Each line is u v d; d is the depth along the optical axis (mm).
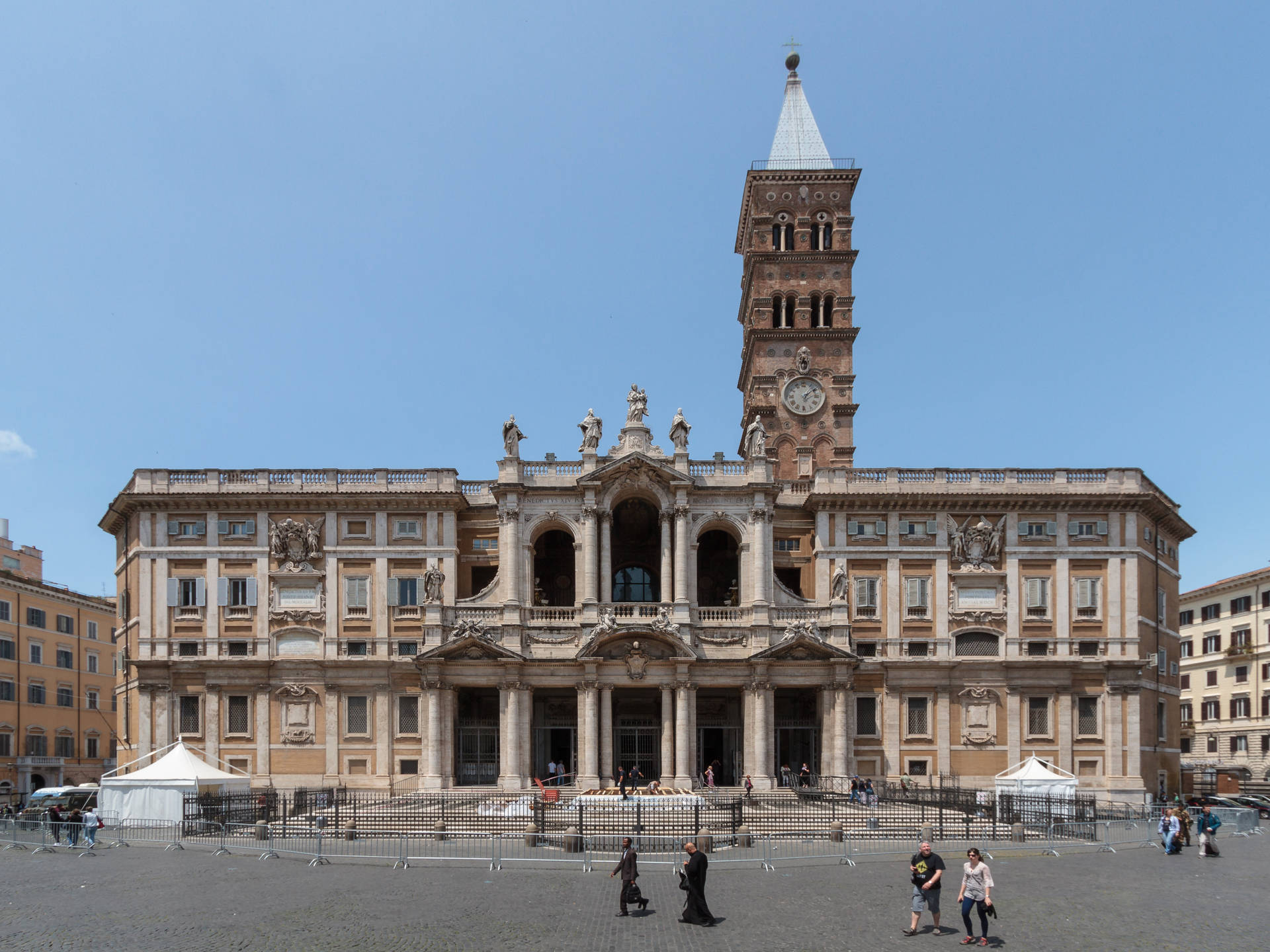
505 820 49875
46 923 28781
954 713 70562
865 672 70812
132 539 74312
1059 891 34500
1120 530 72750
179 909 30719
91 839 45062
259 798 51719
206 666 69938
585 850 42719
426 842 45469
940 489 72812
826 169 89562
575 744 71375
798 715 74125
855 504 72688
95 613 103250
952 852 43594
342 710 70062
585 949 25703
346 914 29844
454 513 72375
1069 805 53625
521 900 32094
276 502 71938
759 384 86062
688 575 70250
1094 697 71062
